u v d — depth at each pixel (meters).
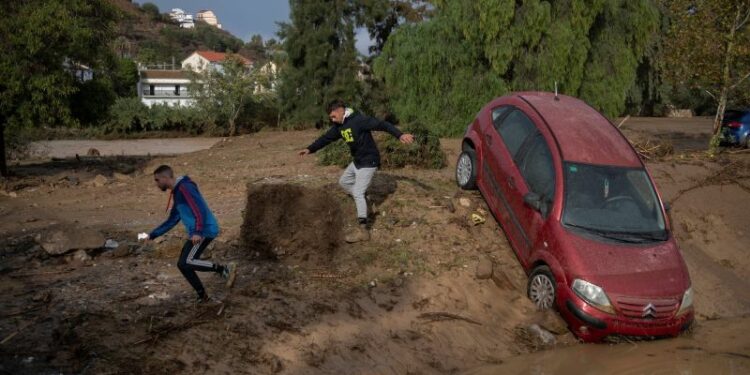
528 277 8.06
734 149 18.19
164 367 5.64
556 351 7.12
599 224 7.65
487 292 7.97
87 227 9.66
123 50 85.56
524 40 19.58
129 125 45.34
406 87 21.45
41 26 13.57
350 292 7.43
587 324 7.03
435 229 9.01
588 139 8.48
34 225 9.84
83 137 44.03
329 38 41.41
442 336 7.02
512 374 6.52
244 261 8.08
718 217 11.95
